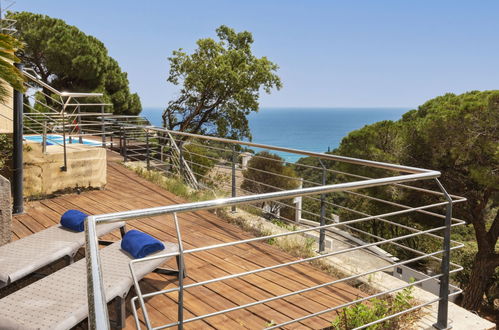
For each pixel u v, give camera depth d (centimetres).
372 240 2203
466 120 1238
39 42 2014
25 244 339
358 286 375
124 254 314
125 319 286
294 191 225
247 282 351
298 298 325
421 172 323
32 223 518
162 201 642
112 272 280
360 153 1472
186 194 692
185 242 454
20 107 541
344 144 1554
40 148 629
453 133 1269
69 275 279
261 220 562
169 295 322
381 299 333
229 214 580
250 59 2522
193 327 278
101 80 2178
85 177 689
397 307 303
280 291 336
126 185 750
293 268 389
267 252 428
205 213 576
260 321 288
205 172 1405
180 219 542
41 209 580
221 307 306
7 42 507
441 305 299
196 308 304
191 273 365
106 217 152
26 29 2047
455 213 1404
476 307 1445
